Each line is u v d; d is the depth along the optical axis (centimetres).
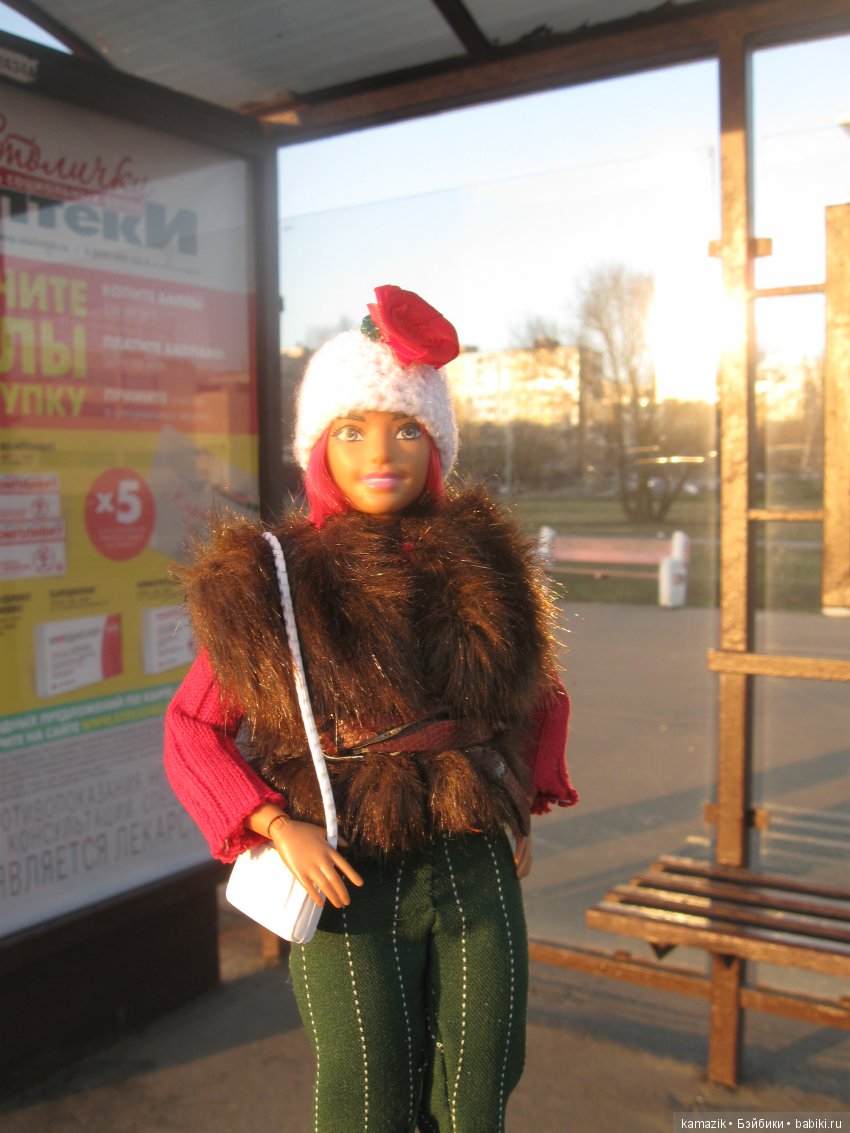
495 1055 152
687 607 715
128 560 282
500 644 151
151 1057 275
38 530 261
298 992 155
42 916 262
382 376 153
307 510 175
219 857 144
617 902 256
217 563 148
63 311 264
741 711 262
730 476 254
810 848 300
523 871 162
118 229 276
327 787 141
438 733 149
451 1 249
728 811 268
